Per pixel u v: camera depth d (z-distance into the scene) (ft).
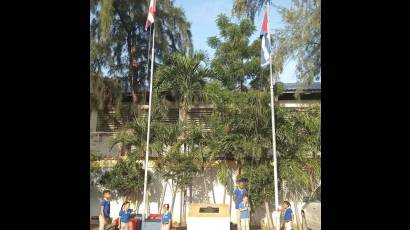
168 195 54.24
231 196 53.01
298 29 50.52
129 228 43.78
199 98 53.52
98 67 58.90
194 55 53.67
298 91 53.57
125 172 53.21
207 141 51.19
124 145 55.98
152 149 51.44
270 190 49.08
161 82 53.67
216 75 53.62
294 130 49.62
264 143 48.83
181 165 50.80
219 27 54.29
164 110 54.34
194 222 41.98
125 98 61.87
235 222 50.57
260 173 48.96
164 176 51.67
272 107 44.34
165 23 64.69
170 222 45.57
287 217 44.09
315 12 49.57
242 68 53.01
